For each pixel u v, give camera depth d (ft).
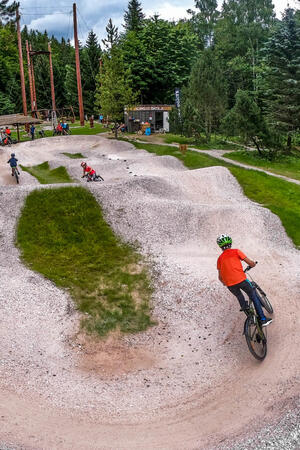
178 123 128.47
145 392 21.93
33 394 21.56
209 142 122.62
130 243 47.88
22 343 27.66
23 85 158.30
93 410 20.15
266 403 19.44
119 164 88.84
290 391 19.93
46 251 45.78
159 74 189.37
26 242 47.57
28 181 77.05
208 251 45.85
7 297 33.91
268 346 25.08
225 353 25.71
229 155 105.40
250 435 17.07
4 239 48.08
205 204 58.03
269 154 104.32
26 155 106.22
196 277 37.11
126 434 18.15
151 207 55.26
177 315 32.07
